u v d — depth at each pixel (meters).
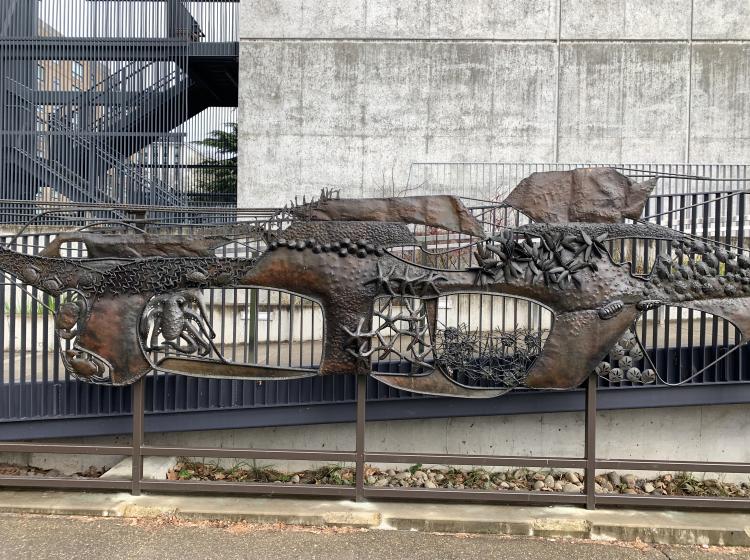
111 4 11.99
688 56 12.57
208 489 4.53
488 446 5.59
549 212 4.34
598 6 12.58
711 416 5.49
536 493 4.45
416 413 4.97
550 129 12.68
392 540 4.13
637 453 5.53
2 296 4.75
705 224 4.55
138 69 11.99
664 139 12.63
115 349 4.34
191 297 4.33
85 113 11.81
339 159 12.83
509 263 4.26
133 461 4.57
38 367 6.18
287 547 4.00
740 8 12.51
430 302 4.34
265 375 4.38
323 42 12.74
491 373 4.39
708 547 4.13
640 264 5.60
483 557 3.93
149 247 4.35
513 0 12.62
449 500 4.62
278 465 5.54
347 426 5.56
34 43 11.77
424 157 12.79
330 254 4.25
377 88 12.77
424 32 12.70
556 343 4.30
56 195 11.43
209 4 12.87
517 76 12.69
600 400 4.93
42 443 5.02
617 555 4.00
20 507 4.43
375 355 5.52
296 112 12.80
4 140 11.44
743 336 4.33
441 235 5.35
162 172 11.74
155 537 4.11
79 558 3.82
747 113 12.58
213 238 4.34
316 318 6.83
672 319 7.11
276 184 12.86
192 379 4.92
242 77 12.76
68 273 4.34
